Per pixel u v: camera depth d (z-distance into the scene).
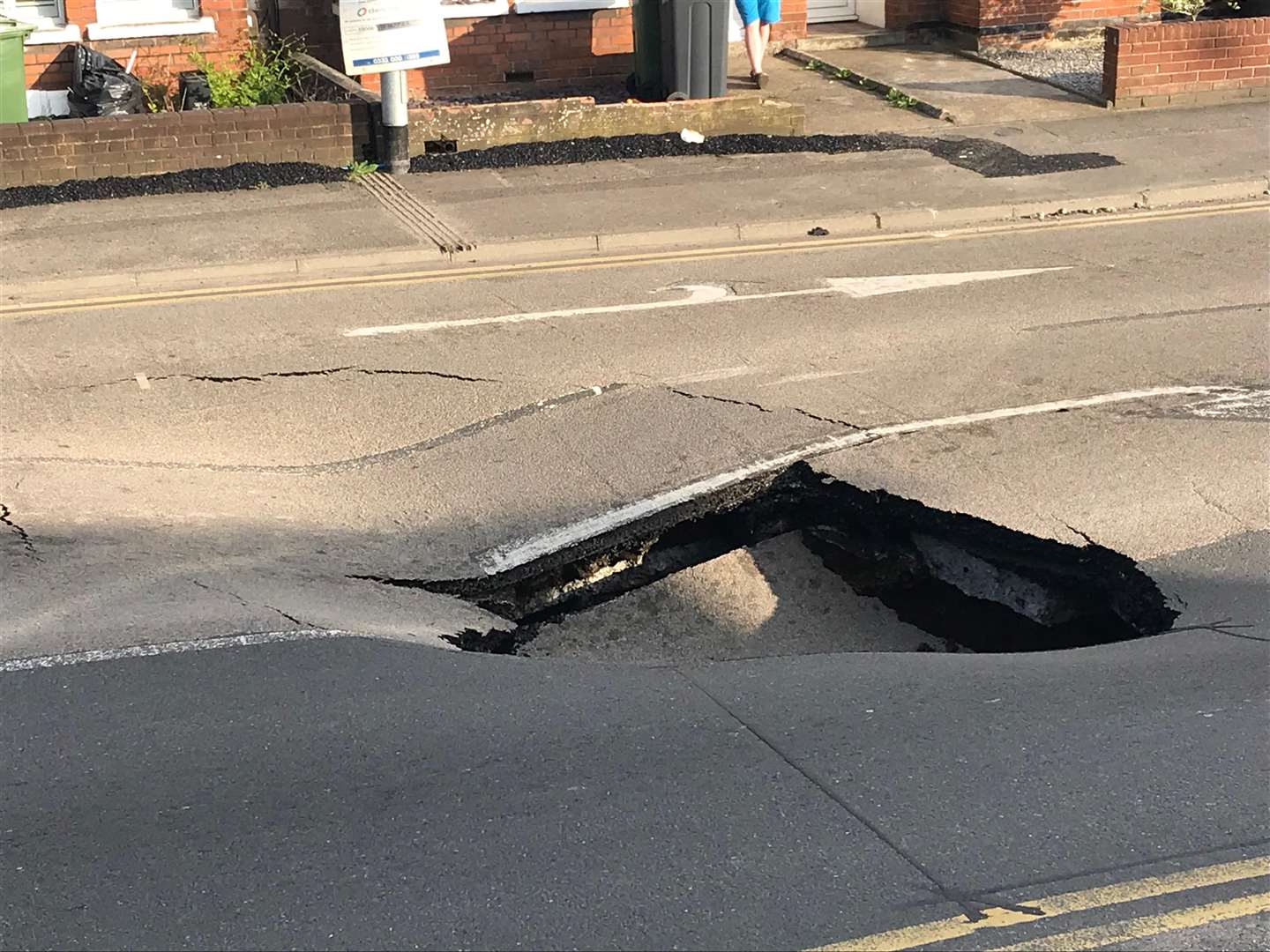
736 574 7.01
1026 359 8.86
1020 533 6.61
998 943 3.70
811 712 5.05
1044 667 5.50
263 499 6.99
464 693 5.16
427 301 10.24
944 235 12.01
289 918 3.81
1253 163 13.73
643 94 15.90
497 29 16.66
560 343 9.23
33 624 5.53
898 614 6.99
